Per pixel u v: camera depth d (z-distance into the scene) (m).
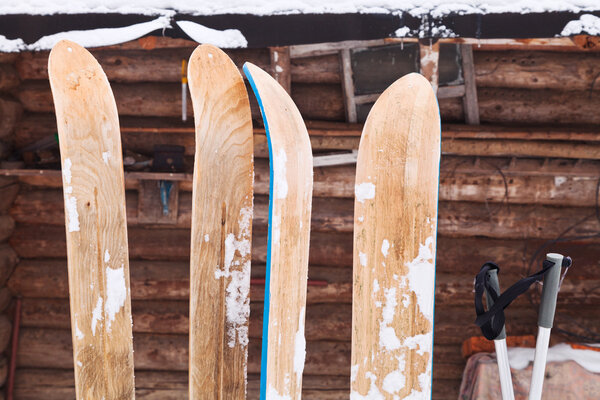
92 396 1.43
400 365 1.35
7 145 3.44
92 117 1.43
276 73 3.26
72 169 1.38
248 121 1.55
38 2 2.11
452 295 3.61
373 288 1.38
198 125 1.42
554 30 2.01
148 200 3.55
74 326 1.39
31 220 3.63
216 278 1.51
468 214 3.59
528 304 3.60
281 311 1.33
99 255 1.44
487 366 2.88
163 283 3.61
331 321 3.61
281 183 1.31
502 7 2.02
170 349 3.64
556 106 3.44
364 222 1.39
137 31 2.09
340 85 3.43
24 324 3.66
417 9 2.04
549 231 3.57
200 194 1.44
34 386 3.63
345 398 3.63
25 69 3.51
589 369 2.84
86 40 2.10
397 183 1.36
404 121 1.39
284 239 1.32
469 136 3.21
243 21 2.09
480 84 3.46
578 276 3.56
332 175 3.55
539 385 1.37
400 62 3.24
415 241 1.35
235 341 1.55
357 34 2.07
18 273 3.62
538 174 3.51
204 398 1.51
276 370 1.32
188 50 3.46
